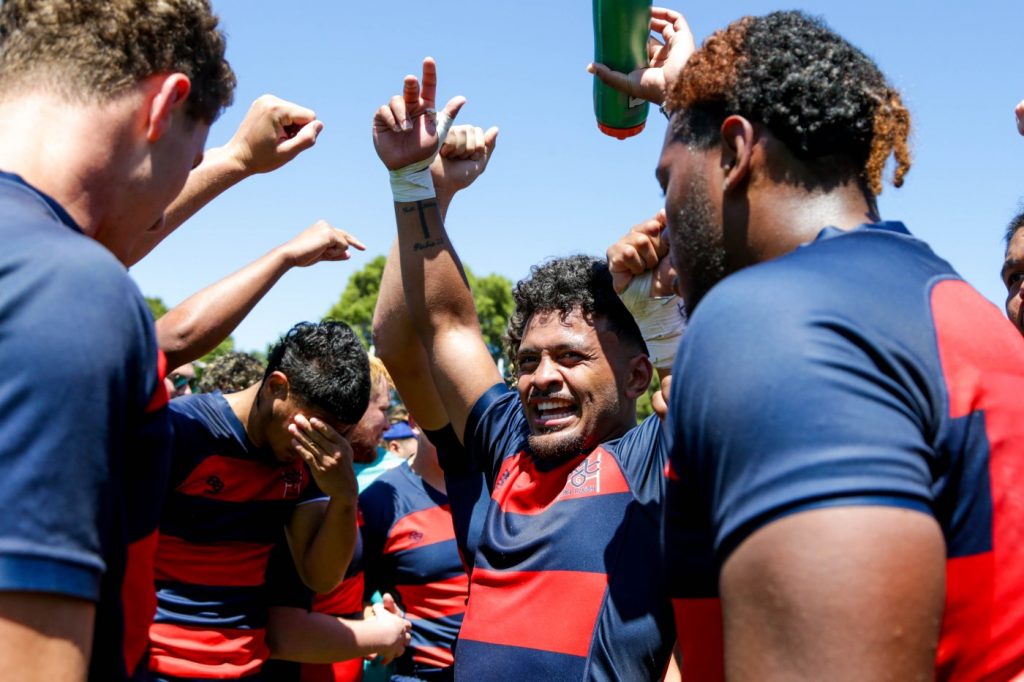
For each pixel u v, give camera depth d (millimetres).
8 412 1043
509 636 2025
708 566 1284
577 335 2225
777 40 1333
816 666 938
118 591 1191
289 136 2422
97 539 1100
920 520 976
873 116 1309
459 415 2516
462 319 2555
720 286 1163
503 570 2133
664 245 2025
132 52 1306
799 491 978
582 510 2070
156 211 1410
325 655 3428
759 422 1022
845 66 1322
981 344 1151
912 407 1062
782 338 1052
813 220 1286
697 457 1111
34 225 1140
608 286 2277
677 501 1300
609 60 2293
